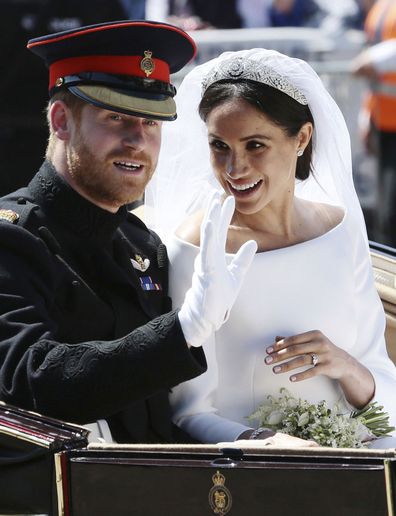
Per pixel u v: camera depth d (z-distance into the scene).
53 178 12.90
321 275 14.20
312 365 13.81
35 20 28.27
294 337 13.63
